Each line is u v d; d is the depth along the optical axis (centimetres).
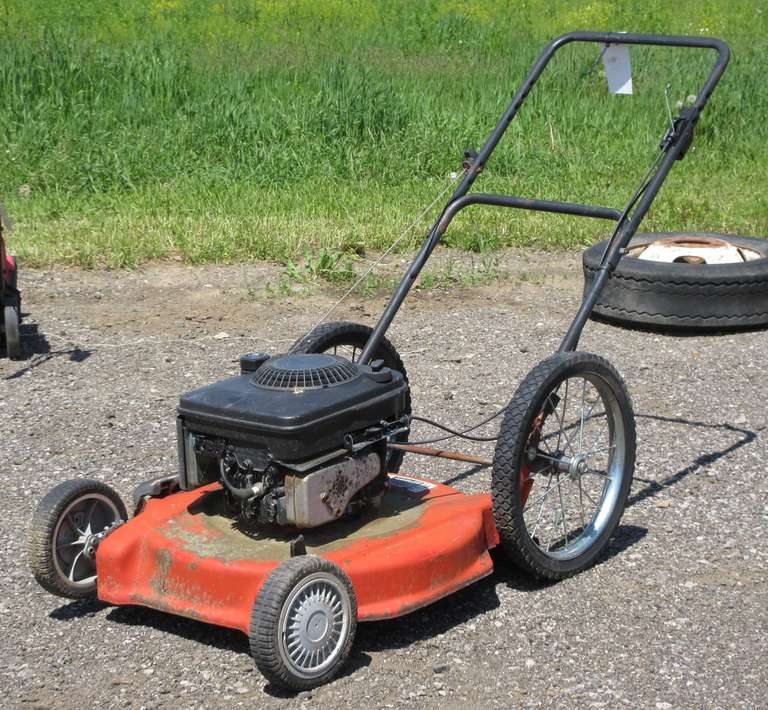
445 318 562
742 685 332
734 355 522
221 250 667
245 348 525
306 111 926
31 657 341
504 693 329
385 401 351
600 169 888
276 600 320
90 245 665
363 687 331
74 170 806
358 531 350
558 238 711
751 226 737
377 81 1015
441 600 362
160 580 342
